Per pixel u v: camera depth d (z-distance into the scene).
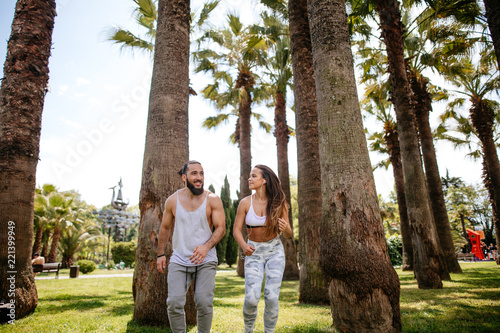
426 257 8.34
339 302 3.59
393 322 3.39
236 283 11.57
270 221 3.06
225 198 30.19
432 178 13.48
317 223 6.37
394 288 3.47
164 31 5.15
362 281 3.45
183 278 2.74
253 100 16.92
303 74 7.20
